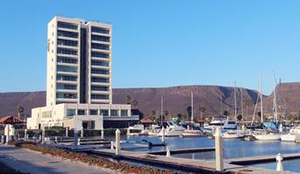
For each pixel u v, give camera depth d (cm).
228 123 13300
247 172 2502
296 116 18862
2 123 5600
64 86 14125
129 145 5800
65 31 14212
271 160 3791
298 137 7806
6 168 2084
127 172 2236
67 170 2398
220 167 2605
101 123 12675
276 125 11444
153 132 11794
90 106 13500
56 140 6681
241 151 5653
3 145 5103
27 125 15875
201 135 11244
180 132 11125
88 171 2345
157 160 3362
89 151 4634
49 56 14525
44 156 3388
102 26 15088
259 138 8481
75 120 12131
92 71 14788
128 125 13800
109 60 15175
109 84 15075
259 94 13162
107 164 2495
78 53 14400
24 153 3728
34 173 2258
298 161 4078
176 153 4781
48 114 14250
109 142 6250
